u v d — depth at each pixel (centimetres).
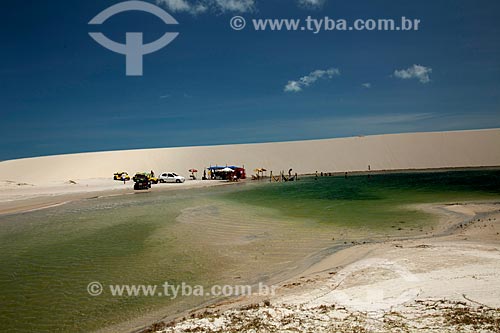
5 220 2008
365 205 2355
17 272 1079
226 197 3045
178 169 7225
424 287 779
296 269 1048
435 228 1554
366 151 7612
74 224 1834
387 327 592
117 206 2522
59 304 847
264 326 634
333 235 1472
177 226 1734
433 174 5506
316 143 8056
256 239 1436
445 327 570
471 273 848
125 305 832
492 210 1973
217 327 649
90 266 1127
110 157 7656
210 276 1015
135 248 1335
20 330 723
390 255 1084
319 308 711
